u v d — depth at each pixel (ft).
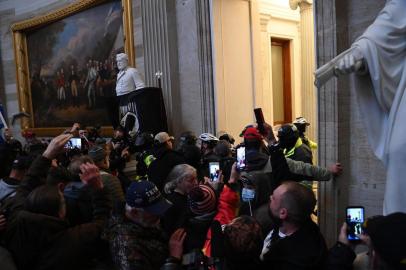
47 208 5.71
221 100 16.76
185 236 5.91
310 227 4.83
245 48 17.83
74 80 26.89
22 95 31.01
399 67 5.68
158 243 5.28
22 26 29.91
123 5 20.83
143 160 11.71
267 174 7.64
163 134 11.30
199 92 16.90
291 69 26.23
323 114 10.53
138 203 5.09
